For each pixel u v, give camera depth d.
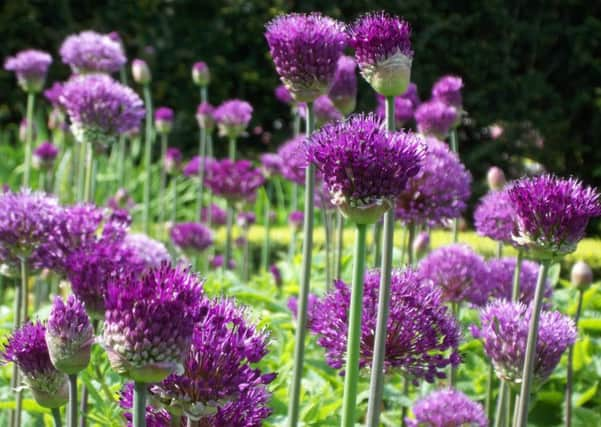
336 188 1.05
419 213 1.48
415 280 1.22
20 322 1.44
